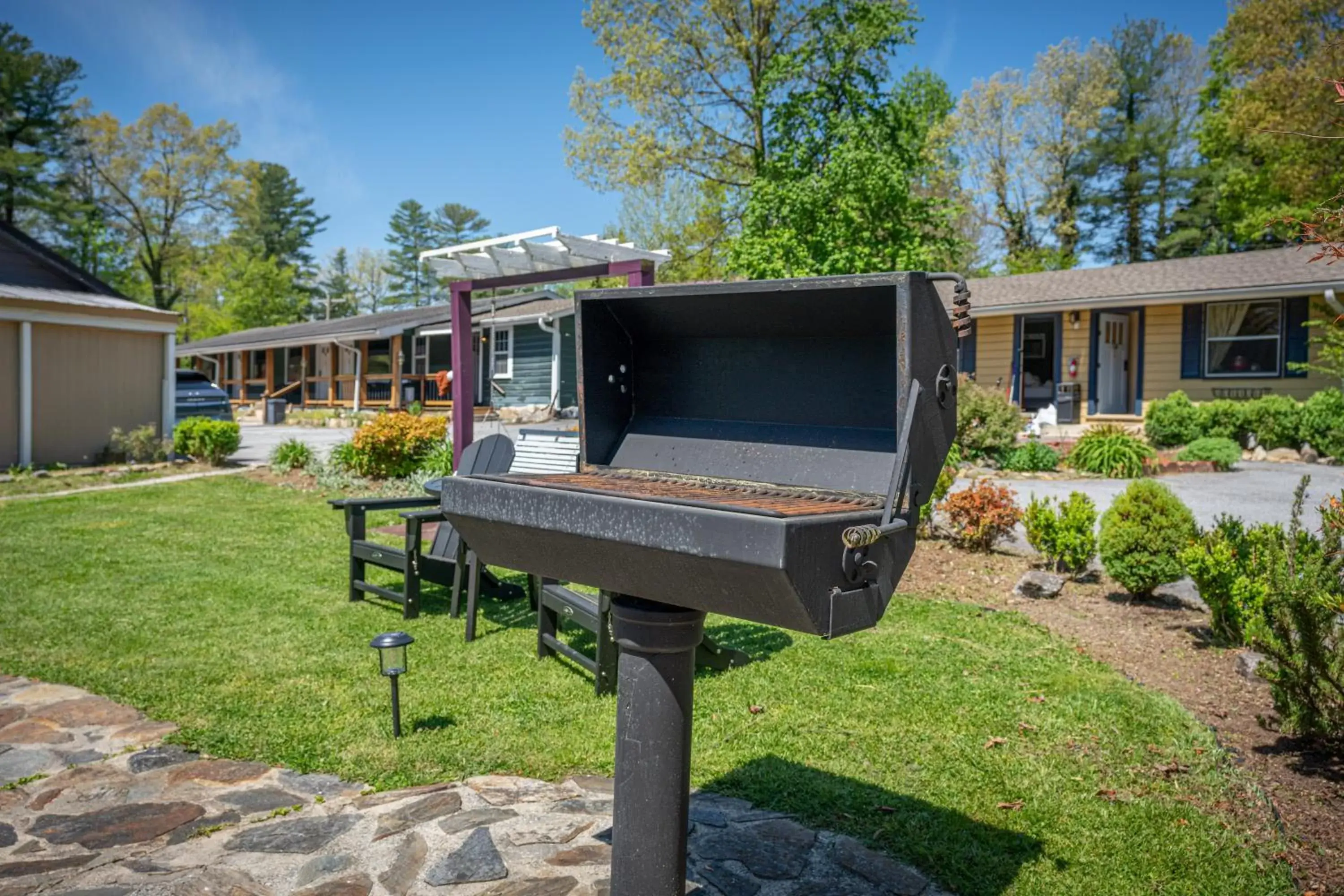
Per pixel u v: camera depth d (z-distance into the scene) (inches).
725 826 102.3
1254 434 530.9
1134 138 1353.3
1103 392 639.1
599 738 128.0
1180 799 109.7
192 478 449.7
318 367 1110.4
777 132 632.4
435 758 121.6
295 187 2338.8
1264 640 125.8
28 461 474.0
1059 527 230.7
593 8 767.7
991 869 93.4
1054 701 143.0
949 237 534.0
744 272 532.1
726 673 156.0
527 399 876.6
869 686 150.0
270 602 207.2
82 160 1592.0
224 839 99.8
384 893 88.0
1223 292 561.6
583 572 67.9
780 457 74.3
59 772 118.2
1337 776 117.2
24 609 200.1
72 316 489.7
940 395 64.2
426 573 204.2
